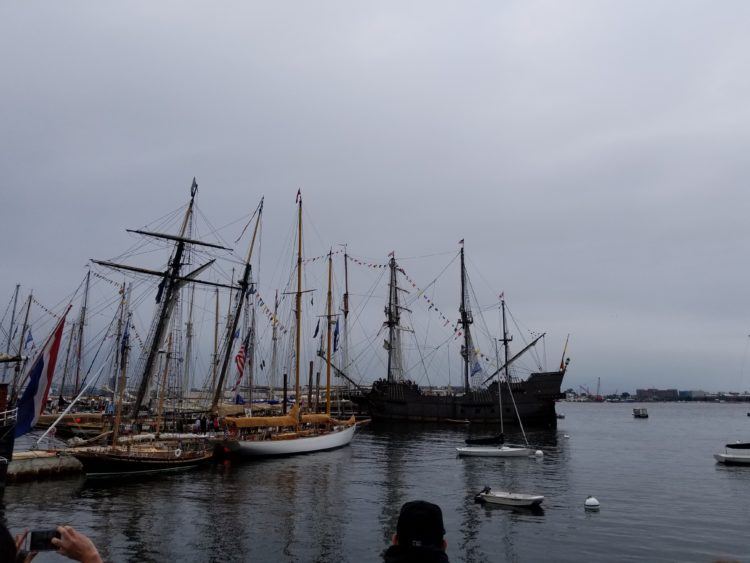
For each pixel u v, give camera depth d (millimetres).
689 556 25875
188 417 70188
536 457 63219
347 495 39812
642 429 131625
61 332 33781
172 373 86250
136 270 64062
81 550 4625
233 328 74812
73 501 35031
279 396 138125
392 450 71125
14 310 104938
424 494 40688
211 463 54938
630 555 26000
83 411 92125
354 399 121812
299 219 76625
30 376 33094
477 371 117625
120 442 50438
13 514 31375
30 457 40531
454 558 25641
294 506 35781
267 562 24859
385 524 31484
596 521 32406
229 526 30500
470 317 126062
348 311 121625
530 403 111250
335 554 26031
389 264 132750
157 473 46531
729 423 166500
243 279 75625
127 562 24281
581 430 126562
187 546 26781
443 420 114250
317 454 65625
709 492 42438
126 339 51688
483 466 56469
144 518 31516
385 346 128875
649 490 43219
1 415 37375
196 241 66438
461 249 127938
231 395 116062
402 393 116500
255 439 61531
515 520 32531
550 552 26469
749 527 31250
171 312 65438
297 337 70875
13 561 3607
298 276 73688
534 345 114938
